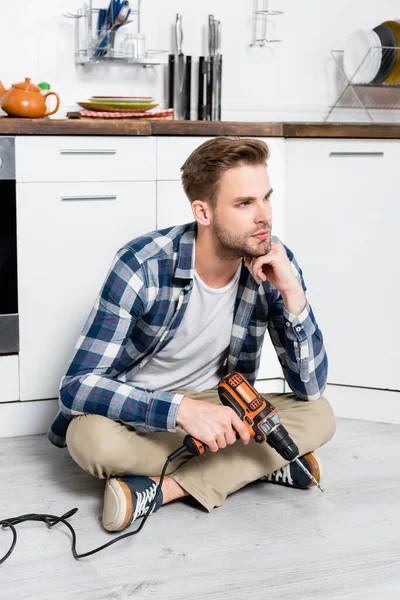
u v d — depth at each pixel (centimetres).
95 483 221
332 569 174
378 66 337
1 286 259
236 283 197
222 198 180
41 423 269
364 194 274
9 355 262
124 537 184
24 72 306
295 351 200
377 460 241
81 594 163
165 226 276
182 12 328
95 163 263
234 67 338
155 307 193
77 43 312
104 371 191
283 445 188
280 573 172
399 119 368
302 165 280
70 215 263
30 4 303
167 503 206
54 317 265
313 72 350
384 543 187
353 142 273
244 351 213
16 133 252
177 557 179
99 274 269
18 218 257
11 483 221
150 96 325
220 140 182
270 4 339
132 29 321
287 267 191
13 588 165
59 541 186
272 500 209
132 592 164
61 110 314
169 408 181
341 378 284
